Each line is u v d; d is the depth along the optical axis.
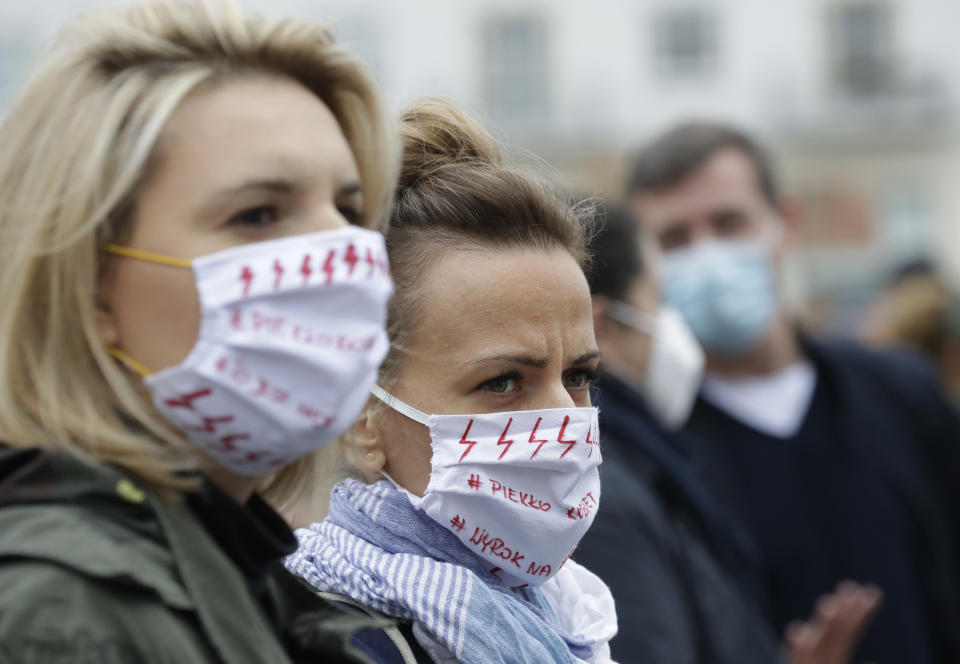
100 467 3.85
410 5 68.88
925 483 10.98
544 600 5.55
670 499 8.01
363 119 4.60
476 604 4.91
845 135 71.50
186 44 4.11
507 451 5.01
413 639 5.02
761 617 8.24
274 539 4.31
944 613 10.73
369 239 4.25
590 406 5.56
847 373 11.18
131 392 3.99
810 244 72.06
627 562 7.03
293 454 4.19
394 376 5.16
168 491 3.96
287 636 4.48
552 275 5.19
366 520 5.19
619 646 6.79
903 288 16.55
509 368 5.09
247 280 4.02
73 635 3.55
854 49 71.75
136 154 3.93
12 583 3.60
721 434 10.95
